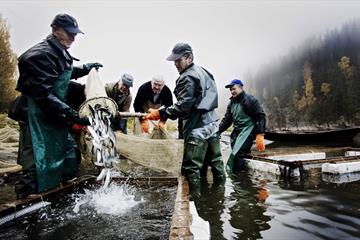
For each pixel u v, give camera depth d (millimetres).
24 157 3248
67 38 3438
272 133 14258
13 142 8445
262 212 2666
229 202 3072
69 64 3602
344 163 4691
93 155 3521
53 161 3410
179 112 4289
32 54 3123
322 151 7371
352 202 2908
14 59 18297
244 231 2174
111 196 3469
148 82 6328
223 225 2326
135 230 2250
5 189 4012
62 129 3529
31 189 3166
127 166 5672
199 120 4418
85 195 3539
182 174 4422
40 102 3182
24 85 3178
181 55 4383
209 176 4879
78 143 4438
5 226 2418
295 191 3498
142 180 4156
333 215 2498
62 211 2850
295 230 2164
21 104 3309
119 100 6203
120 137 4586
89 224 2432
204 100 4375
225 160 6895
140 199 3312
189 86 4254
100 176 3514
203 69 4617
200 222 2154
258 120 5668
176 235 1816
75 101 4711
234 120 6004
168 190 3818
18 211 2641
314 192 3400
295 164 4570
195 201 3154
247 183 4156
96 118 3588
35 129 3236
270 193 3441
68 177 4031
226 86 5996
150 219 2549
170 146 4527
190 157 4336
